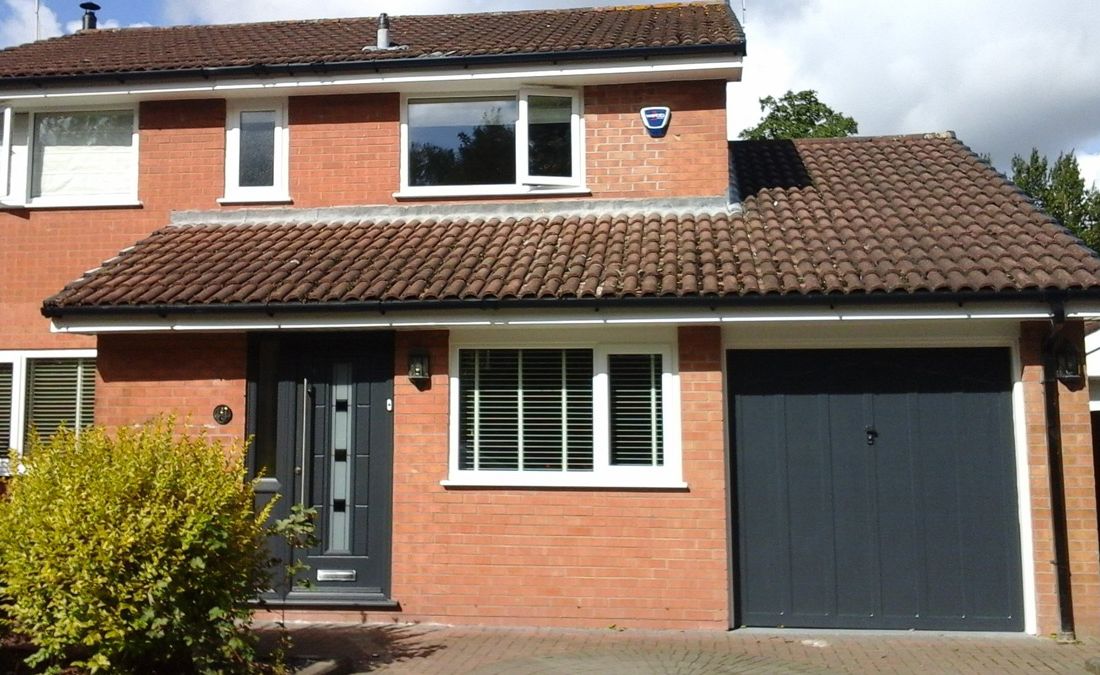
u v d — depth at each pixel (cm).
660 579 877
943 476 878
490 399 926
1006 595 862
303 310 880
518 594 893
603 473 900
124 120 1183
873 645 814
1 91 1150
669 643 822
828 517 885
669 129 1109
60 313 906
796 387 901
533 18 1399
